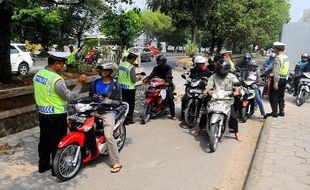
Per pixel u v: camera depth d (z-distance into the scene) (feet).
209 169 19.13
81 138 17.74
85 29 109.29
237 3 104.06
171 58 132.98
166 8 91.66
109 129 18.60
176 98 41.86
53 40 106.63
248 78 30.99
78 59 41.63
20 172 18.16
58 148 16.83
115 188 16.46
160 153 21.58
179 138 25.00
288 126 27.53
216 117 21.77
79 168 18.30
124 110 20.63
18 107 25.36
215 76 23.56
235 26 108.58
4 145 22.11
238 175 18.42
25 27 100.32
